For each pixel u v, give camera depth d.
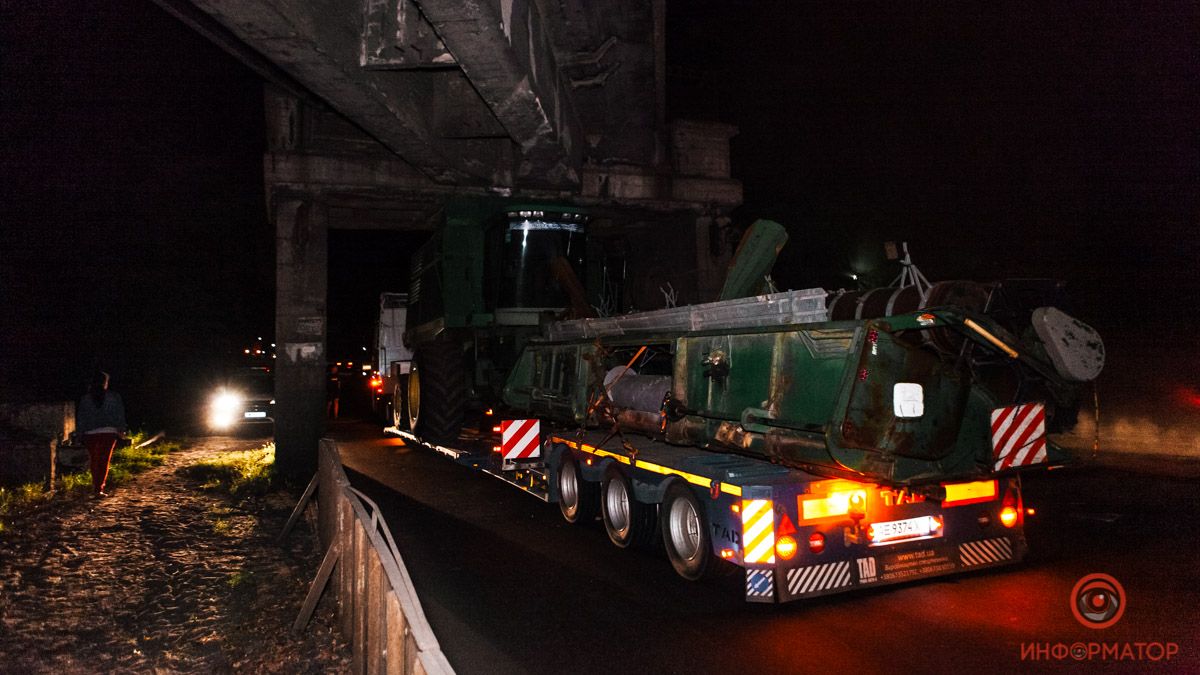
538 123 10.68
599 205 15.91
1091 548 6.72
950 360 5.55
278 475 12.50
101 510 9.18
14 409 11.60
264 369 22.25
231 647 5.06
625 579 6.38
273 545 7.83
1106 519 7.82
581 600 5.82
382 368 22.48
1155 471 10.49
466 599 5.88
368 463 13.91
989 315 5.60
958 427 5.46
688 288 16.70
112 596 6.09
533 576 6.49
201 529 8.52
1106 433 13.20
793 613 5.38
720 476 5.66
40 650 4.94
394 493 10.70
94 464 10.04
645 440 7.71
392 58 8.67
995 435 5.44
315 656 4.87
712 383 6.57
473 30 7.63
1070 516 8.03
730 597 5.82
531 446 9.56
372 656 3.76
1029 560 6.40
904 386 5.23
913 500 5.59
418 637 2.41
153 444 16.50
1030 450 5.50
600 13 11.43
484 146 13.77
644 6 11.73
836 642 4.80
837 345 5.28
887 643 4.74
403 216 16.55
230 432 20.94
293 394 13.55
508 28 8.05
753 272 7.89
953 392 5.43
